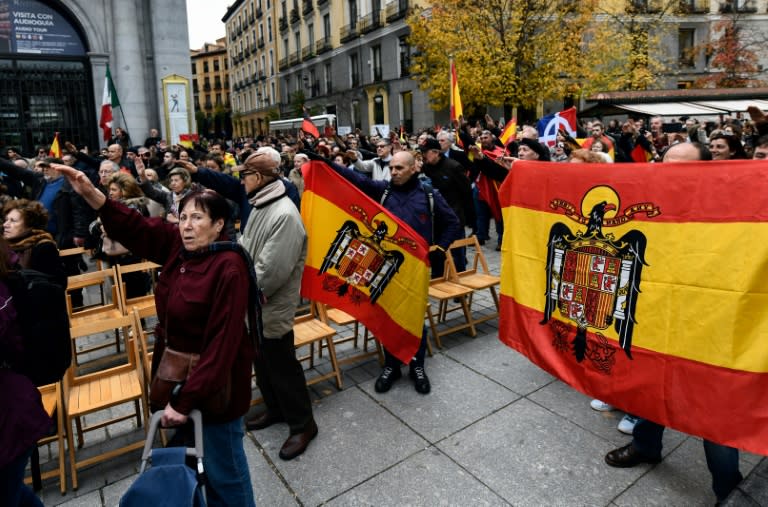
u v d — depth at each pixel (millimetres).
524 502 2805
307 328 4211
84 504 2924
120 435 3598
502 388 4035
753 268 2355
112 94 11508
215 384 2043
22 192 10266
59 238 6500
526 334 3416
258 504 2850
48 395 3213
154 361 2381
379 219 3996
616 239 2895
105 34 16422
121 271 4941
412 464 3152
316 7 39375
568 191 3148
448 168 6289
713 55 27672
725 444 2430
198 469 1896
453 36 19250
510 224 3541
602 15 24484
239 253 2244
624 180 2855
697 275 2541
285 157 9773
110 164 6727
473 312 5730
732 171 2449
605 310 2947
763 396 2322
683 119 14242
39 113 16203
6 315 1957
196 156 9305
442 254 5207
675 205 2646
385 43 31219
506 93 19047
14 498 2057
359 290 4008
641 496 2818
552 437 3377
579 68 20250
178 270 2291
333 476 3066
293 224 3156
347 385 4184
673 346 2629
